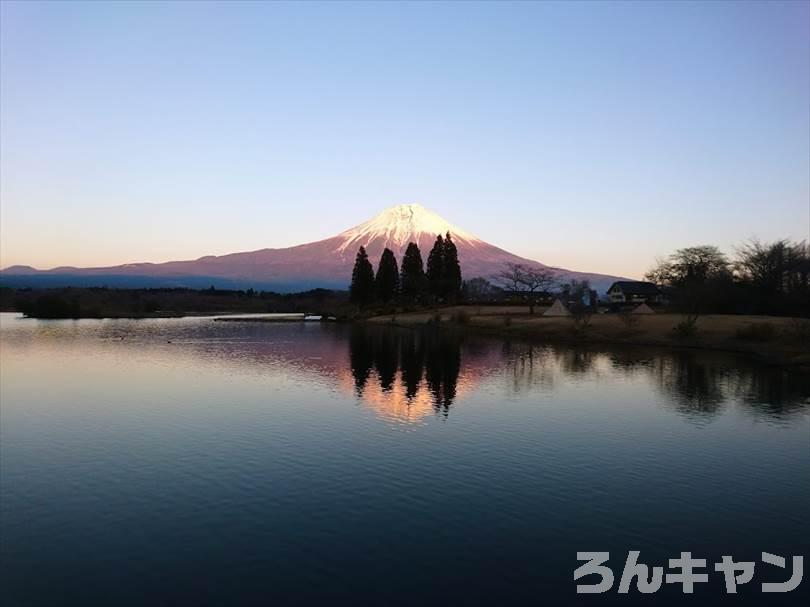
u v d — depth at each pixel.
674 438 25.58
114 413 29.80
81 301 167.00
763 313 92.06
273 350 63.03
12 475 20.00
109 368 46.97
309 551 14.33
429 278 147.12
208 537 15.11
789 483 19.83
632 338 71.50
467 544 14.81
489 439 25.05
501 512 16.95
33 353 58.00
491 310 126.06
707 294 95.31
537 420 28.81
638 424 28.11
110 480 19.48
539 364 51.44
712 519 16.73
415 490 18.69
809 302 85.81
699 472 20.92
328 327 108.06
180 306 192.12
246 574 13.21
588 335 76.56
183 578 13.04
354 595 12.36
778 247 95.62
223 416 29.14
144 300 191.12
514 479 19.89
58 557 14.02
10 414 29.50
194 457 22.08
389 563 13.77
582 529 15.88
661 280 144.00
